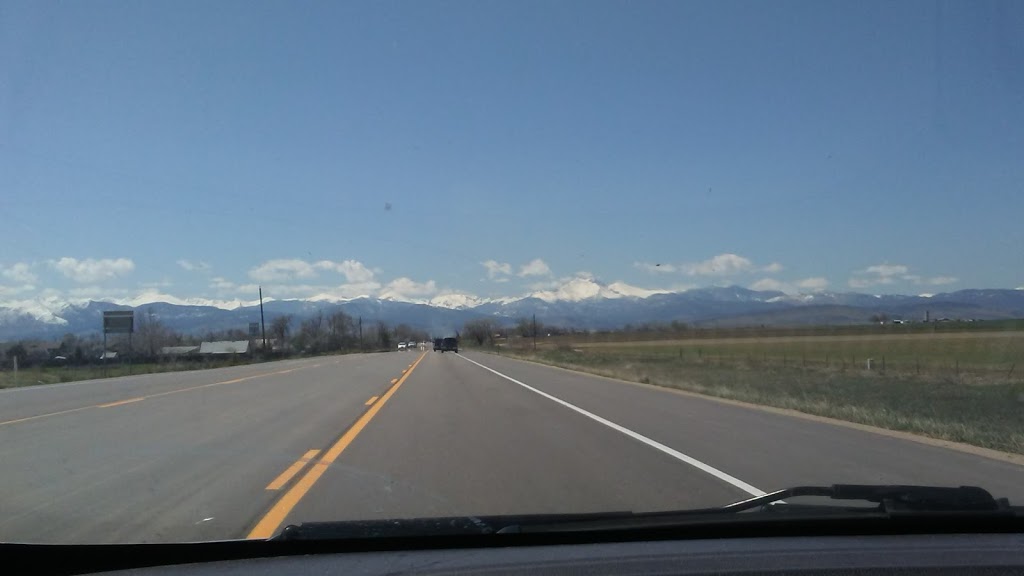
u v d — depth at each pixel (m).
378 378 36.47
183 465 11.83
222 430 16.17
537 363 58.38
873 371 44.38
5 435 15.45
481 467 11.45
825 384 34.25
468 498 9.30
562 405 21.89
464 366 51.84
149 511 8.76
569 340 121.50
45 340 110.75
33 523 8.22
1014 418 19.61
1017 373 41.06
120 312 58.00
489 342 159.50
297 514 8.55
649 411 20.14
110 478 10.78
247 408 21.11
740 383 33.72
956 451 13.09
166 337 122.06
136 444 14.12
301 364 58.19
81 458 12.55
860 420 17.94
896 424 16.69
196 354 89.44
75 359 69.00
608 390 28.14
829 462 11.85
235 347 108.38
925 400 25.88
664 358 63.25
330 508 8.84
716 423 17.33
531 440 14.42
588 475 10.75
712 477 10.57
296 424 17.22
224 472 11.20
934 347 57.75
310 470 11.30
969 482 10.22
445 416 18.83
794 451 13.02
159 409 20.92
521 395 25.66
